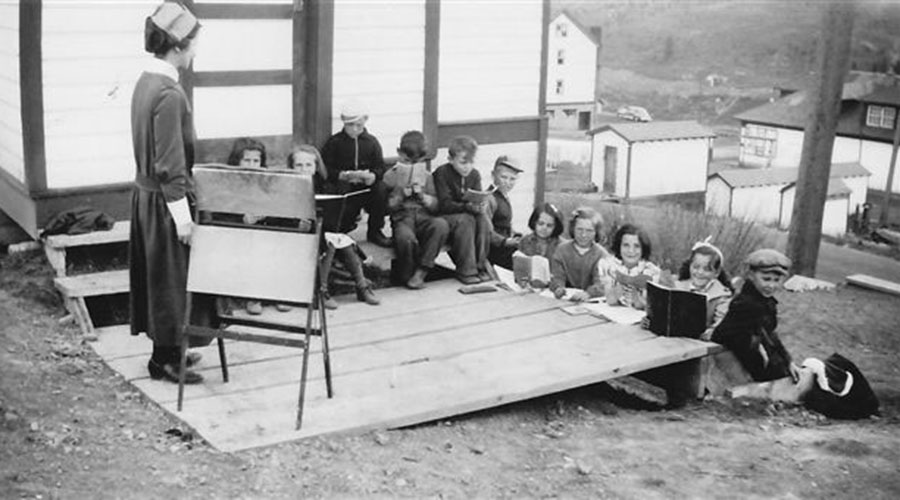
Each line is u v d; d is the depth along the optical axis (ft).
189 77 27.14
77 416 18.56
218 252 18.52
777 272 23.77
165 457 17.10
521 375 21.18
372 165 27.84
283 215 18.22
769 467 19.20
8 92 25.94
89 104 25.27
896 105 182.70
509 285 27.22
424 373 21.11
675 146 162.20
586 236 26.55
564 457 19.08
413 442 18.72
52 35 24.49
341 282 26.68
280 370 20.92
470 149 27.61
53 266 24.44
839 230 154.10
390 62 30.55
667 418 22.45
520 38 33.94
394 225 27.02
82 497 15.55
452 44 32.40
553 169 175.42
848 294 39.42
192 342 19.72
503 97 33.99
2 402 18.78
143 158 19.17
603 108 269.85
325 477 16.81
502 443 19.53
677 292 23.63
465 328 23.97
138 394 19.70
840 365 24.70
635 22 321.93
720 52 296.30
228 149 28.09
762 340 23.94
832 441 20.89
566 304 26.00
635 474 18.43
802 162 61.72
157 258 19.34
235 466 16.84
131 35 25.58
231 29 27.61
